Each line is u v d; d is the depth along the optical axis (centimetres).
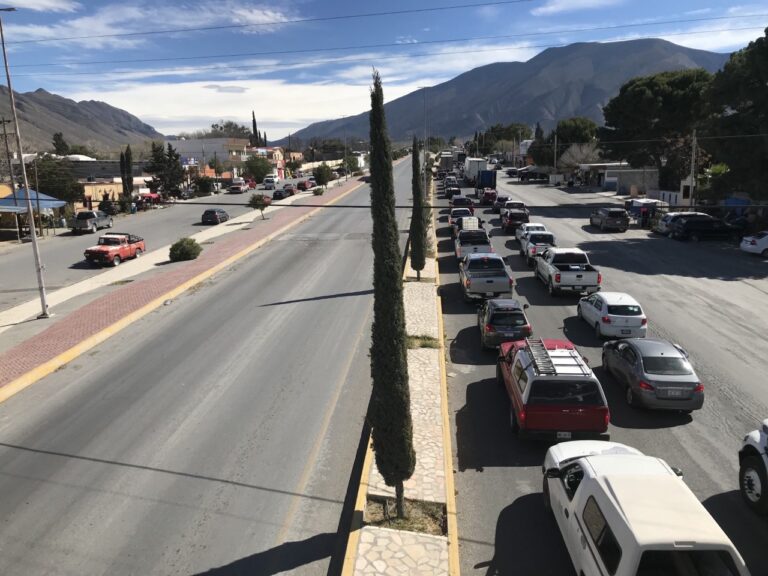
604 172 7575
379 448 905
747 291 2447
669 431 1240
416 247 2683
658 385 1280
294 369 1628
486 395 1447
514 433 1235
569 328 1977
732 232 3812
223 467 1116
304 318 2147
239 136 19888
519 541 888
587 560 731
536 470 1098
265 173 10275
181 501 1007
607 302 1823
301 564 845
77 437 1259
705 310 2172
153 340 1947
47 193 5872
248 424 1296
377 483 1029
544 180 9025
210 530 926
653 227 4197
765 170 3644
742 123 3669
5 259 3691
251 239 4200
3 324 2253
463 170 9388
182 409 1386
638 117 6241
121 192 6912
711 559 641
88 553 875
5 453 1196
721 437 1212
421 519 927
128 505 998
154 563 852
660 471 783
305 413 1346
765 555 858
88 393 1509
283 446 1195
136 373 1642
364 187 8700
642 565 637
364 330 1975
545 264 2539
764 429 956
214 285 2794
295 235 4459
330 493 1027
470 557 855
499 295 2281
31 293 2792
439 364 1609
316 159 18850
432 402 1362
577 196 6719
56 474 1106
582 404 1123
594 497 752
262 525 938
